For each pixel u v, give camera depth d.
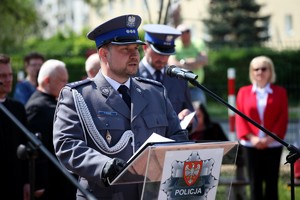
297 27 55.00
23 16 41.47
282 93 15.11
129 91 8.52
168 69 8.80
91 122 8.16
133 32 8.38
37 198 11.80
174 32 11.76
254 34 46.62
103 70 8.51
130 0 60.22
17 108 11.33
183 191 7.69
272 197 15.02
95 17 62.62
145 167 7.40
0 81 11.07
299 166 15.49
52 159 7.14
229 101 21.02
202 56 19.02
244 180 15.43
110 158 7.83
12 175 10.93
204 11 50.31
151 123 8.41
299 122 23.11
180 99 11.91
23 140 11.37
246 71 38.44
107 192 8.13
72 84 8.40
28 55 15.70
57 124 8.23
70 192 11.98
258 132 14.95
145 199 7.46
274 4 55.91
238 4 46.88
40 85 12.00
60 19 63.09
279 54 26.69
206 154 7.74
